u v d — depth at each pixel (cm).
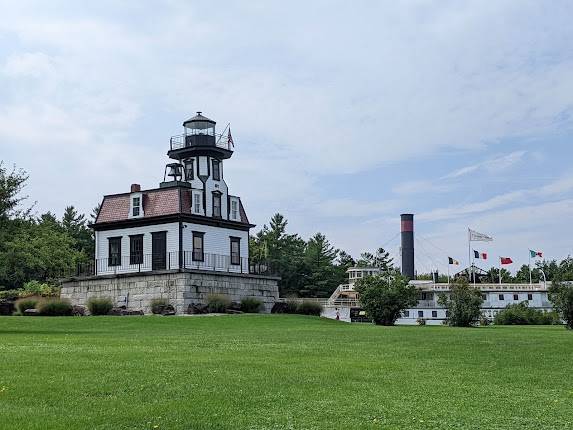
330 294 11812
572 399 1798
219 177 6938
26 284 8562
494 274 14975
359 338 3441
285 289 11775
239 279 6581
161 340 3091
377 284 5662
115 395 1636
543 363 2497
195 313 5844
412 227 11938
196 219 6488
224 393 1702
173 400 1602
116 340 3030
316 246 12075
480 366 2388
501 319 8519
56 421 1364
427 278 13988
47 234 9650
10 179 4006
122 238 6650
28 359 2131
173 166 6750
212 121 6975
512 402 1739
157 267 6400
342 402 1653
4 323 4453
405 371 2197
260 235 12406
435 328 4753
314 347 2880
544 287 10219
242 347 2800
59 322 4603
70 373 1888
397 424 1463
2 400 1537
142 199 6606
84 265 6988
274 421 1445
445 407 1647
